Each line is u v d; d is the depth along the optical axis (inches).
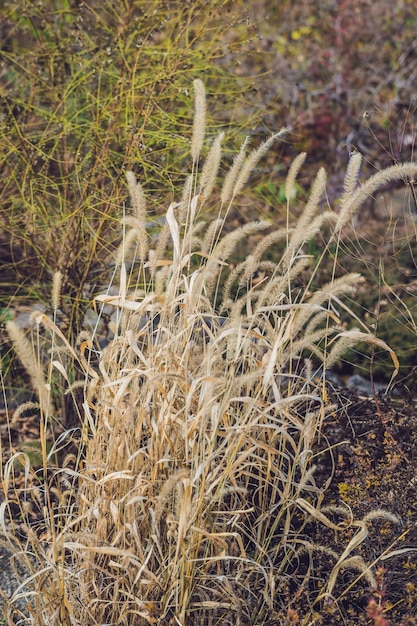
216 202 251.3
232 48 249.6
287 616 127.8
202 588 129.6
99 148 209.9
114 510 120.3
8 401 219.9
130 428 125.9
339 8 408.5
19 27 243.9
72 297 207.5
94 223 210.1
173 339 128.3
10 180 225.6
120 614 123.0
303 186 353.4
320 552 142.3
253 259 138.9
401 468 148.8
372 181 133.6
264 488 146.6
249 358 136.7
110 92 215.0
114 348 134.8
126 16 224.5
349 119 370.0
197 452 123.1
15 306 228.4
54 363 134.8
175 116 221.8
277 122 369.4
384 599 138.7
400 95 388.2
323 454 162.1
